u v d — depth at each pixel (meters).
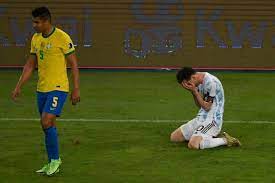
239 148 27.73
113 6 62.25
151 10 62.25
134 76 56.97
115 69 62.25
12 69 62.62
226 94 45.69
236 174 23.62
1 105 40.31
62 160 25.72
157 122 34.28
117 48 62.62
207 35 62.47
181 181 22.72
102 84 51.16
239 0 61.94
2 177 23.33
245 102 41.94
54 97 22.97
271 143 28.94
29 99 42.88
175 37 62.47
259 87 49.97
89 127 32.78
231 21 62.31
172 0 62.09
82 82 52.31
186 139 28.67
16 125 33.31
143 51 62.59
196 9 62.09
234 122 34.34
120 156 26.38
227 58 62.59
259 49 62.53
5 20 62.62
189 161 25.47
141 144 28.61
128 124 33.66
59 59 23.03
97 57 62.75
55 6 62.25
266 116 36.41
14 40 62.97
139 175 23.53
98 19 62.47
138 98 43.53
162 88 48.75
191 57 62.59
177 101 42.19
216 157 26.08
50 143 23.34
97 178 23.16
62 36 23.00
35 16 22.73
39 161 25.66
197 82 27.66
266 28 62.44
